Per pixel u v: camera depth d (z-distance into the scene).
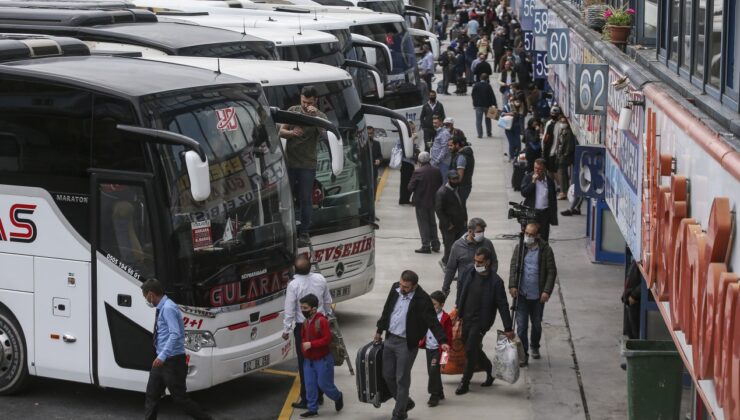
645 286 14.75
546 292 15.49
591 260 21.75
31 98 13.50
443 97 46.16
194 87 13.48
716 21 10.46
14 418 13.50
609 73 15.41
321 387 13.60
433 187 22.25
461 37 48.94
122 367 13.30
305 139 16.36
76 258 13.39
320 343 13.44
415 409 13.99
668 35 13.34
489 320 14.47
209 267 13.17
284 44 21.53
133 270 13.06
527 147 27.88
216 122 13.56
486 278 14.46
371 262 17.84
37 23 17.61
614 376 15.27
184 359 12.55
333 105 17.27
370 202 17.72
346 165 17.33
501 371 14.43
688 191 9.67
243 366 13.60
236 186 13.65
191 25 19.41
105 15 18.03
